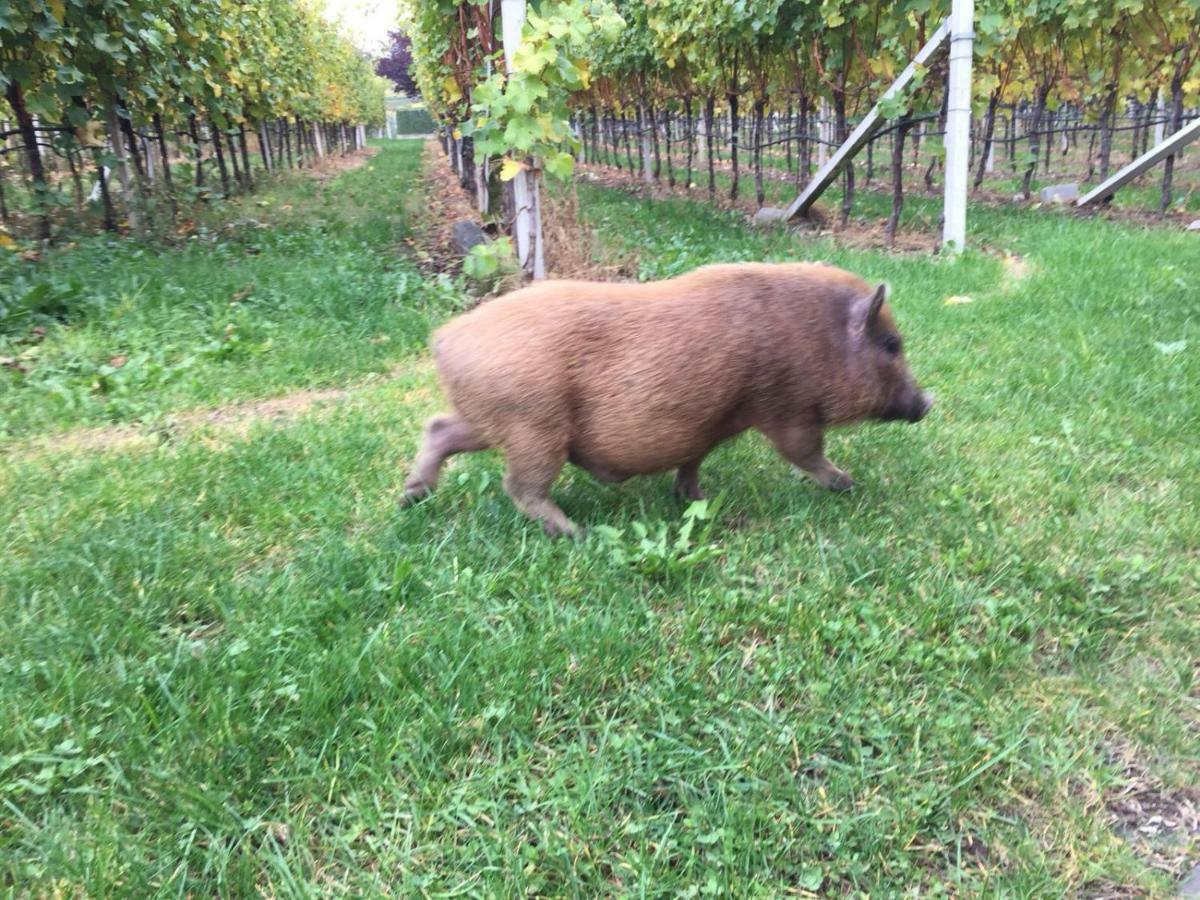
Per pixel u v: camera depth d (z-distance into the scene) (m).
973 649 2.96
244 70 13.91
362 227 10.98
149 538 3.71
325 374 5.93
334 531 3.81
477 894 2.16
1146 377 5.16
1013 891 2.16
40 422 5.12
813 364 3.67
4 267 7.46
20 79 8.40
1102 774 2.51
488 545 3.58
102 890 2.16
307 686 2.77
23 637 3.08
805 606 3.17
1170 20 11.38
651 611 3.18
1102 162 13.03
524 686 2.80
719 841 2.29
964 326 6.33
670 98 16.00
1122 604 3.25
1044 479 4.12
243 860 2.24
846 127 12.30
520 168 7.19
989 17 8.75
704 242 9.66
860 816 2.35
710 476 4.37
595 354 3.44
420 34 14.87
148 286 7.37
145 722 2.67
